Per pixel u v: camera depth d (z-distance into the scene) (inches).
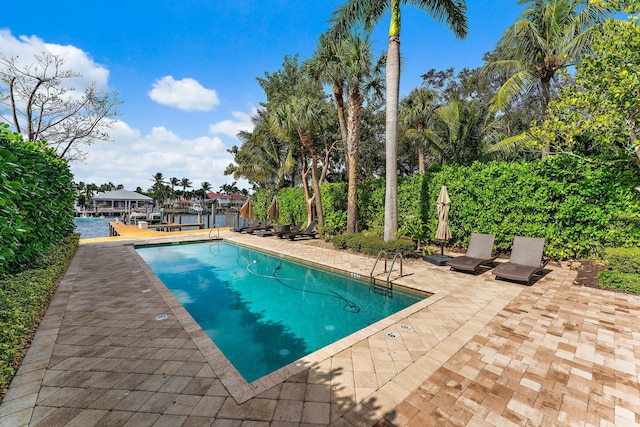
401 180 463.8
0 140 191.3
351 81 454.6
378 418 97.1
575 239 301.0
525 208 328.8
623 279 225.0
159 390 111.3
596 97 230.1
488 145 582.9
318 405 103.3
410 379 118.7
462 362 131.3
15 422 94.0
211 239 585.6
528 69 452.8
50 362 130.3
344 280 318.3
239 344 186.7
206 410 100.6
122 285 253.3
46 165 280.8
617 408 101.7
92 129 510.0
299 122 517.7
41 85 458.6
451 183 395.5
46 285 202.2
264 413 99.2
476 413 99.5
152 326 169.8
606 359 132.6
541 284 251.8
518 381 117.1
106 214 2309.3
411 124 782.5
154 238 571.8
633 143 223.3
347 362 131.6
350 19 430.9
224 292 291.3
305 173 641.6
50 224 301.9
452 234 398.6
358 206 550.0
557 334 157.8
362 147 847.1
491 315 185.6
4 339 124.9
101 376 120.0
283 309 245.9
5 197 158.6
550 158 312.3
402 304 254.4
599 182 281.0
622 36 213.9
